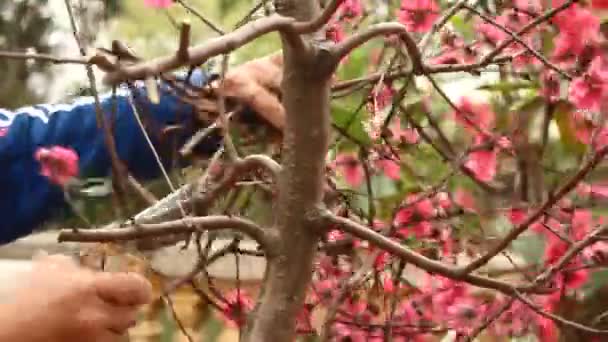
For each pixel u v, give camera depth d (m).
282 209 0.57
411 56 0.64
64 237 0.51
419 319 0.88
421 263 0.57
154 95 0.41
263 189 0.73
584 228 0.79
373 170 0.90
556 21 0.79
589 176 0.84
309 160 0.56
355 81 0.77
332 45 0.53
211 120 0.73
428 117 0.87
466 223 0.92
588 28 0.79
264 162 0.59
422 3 0.84
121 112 0.79
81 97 0.88
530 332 0.87
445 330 0.84
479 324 0.79
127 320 0.41
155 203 0.64
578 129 0.87
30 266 0.42
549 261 0.80
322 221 0.56
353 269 0.83
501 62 0.70
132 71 0.38
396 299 0.80
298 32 0.48
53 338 0.39
